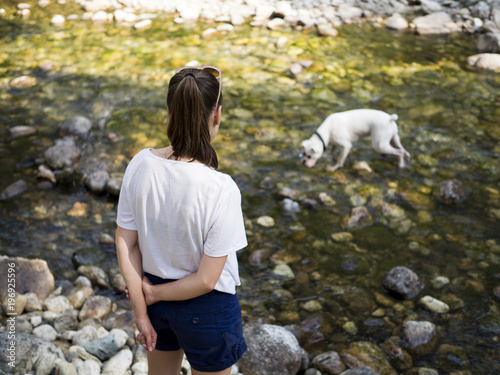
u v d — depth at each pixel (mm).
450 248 3510
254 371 2438
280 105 5520
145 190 1389
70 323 2723
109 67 6434
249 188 4164
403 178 4324
